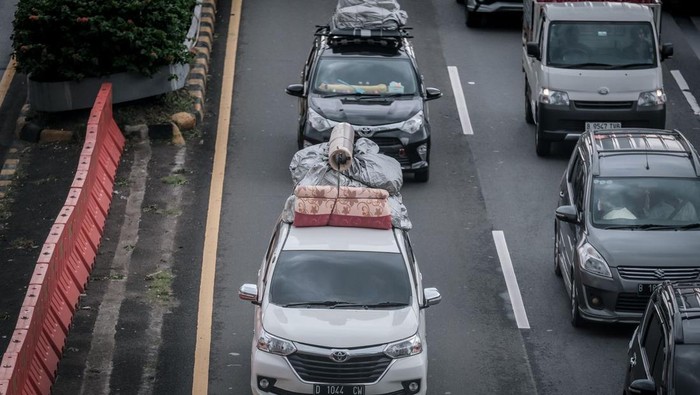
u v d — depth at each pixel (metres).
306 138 36.12
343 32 38.69
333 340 23.45
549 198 36.31
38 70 39.03
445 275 31.52
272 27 50.38
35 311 25.38
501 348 27.94
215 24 50.53
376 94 37.16
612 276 27.38
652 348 22.05
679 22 52.97
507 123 42.22
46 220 34.47
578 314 28.31
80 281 29.89
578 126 38.59
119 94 39.53
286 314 24.05
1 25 50.41
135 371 26.59
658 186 29.33
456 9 53.88
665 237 28.03
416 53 48.22
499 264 32.19
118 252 32.22
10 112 42.72
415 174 36.88
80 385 25.88
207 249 32.62
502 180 37.59
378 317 24.03
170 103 40.84
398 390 23.61
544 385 26.36
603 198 29.16
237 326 28.75
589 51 39.28
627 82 38.56
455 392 26.03
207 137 40.12
